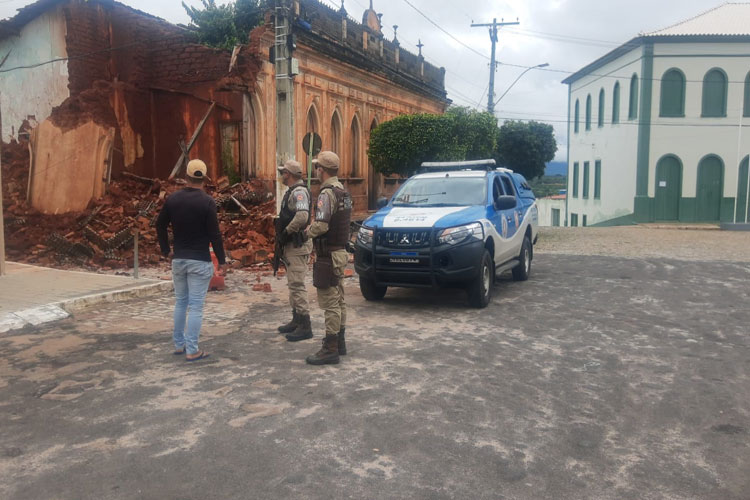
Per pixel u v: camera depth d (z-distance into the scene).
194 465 3.82
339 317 5.99
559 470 3.87
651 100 31.95
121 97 17.50
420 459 3.95
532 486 3.65
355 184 25.75
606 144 37.53
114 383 5.37
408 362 6.07
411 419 4.61
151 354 6.26
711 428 4.59
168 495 3.46
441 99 34.19
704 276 12.08
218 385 5.32
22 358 6.11
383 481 3.65
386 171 22.72
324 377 5.56
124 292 9.06
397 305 9.02
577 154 43.88
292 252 6.77
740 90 31.48
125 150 17.55
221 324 7.66
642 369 5.99
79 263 12.13
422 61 32.22
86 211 14.61
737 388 5.48
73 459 3.91
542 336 7.23
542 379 5.64
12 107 18.30
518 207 10.97
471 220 8.60
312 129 22.33
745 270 12.94
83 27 17.09
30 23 17.48
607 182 37.44
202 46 18.16
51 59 17.30
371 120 26.66
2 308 7.94
